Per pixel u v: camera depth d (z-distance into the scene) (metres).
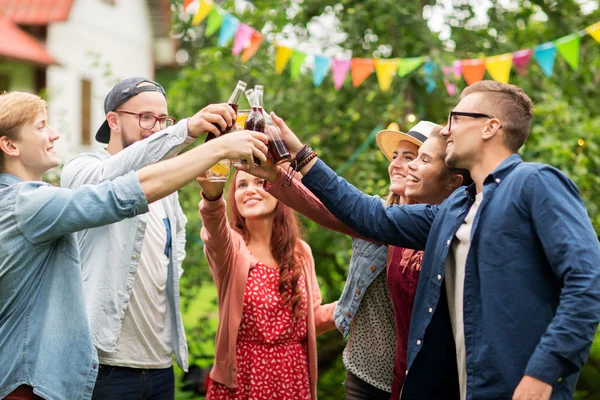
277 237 3.09
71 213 2.07
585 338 1.93
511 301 2.06
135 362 2.73
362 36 5.59
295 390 2.98
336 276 5.58
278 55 4.45
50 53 12.20
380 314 2.94
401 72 4.45
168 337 2.87
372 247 2.92
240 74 5.83
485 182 2.20
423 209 2.53
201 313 6.31
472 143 2.27
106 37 13.98
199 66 6.09
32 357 2.12
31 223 2.08
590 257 1.96
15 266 2.11
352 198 2.50
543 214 2.04
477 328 2.12
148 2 15.38
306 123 5.57
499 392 2.04
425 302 2.32
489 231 2.12
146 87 2.82
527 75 5.61
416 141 2.96
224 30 4.34
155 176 2.12
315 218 2.69
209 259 3.01
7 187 2.15
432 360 2.34
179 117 5.97
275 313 2.97
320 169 2.50
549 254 2.02
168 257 2.91
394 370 2.77
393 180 3.06
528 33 5.85
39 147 2.24
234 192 3.18
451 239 2.26
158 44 16.08
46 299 2.16
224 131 2.41
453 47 5.60
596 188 4.92
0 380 2.12
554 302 2.07
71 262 2.20
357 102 5.54
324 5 5.60
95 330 2.61
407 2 5.33
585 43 5.83
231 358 2.91
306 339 3.08
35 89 11.73
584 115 5.39
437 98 5.60
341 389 5.70
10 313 2.14
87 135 13.23
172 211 2.98
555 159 4.69
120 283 2.66
